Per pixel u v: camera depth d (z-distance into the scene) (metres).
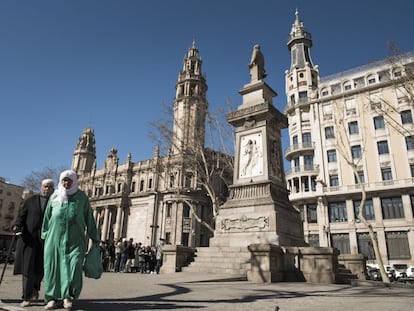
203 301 5.03
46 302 4.34
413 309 4.64
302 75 53.72
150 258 19.34
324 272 10.05
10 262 22.83
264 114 14.70
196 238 48.28
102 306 4.39
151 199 53.44
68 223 4.46
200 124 33.72
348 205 40.72
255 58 16.70
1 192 69.31
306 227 42.84
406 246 36.06
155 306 4.43
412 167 38.56
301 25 61.38
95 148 76.19
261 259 9.63
